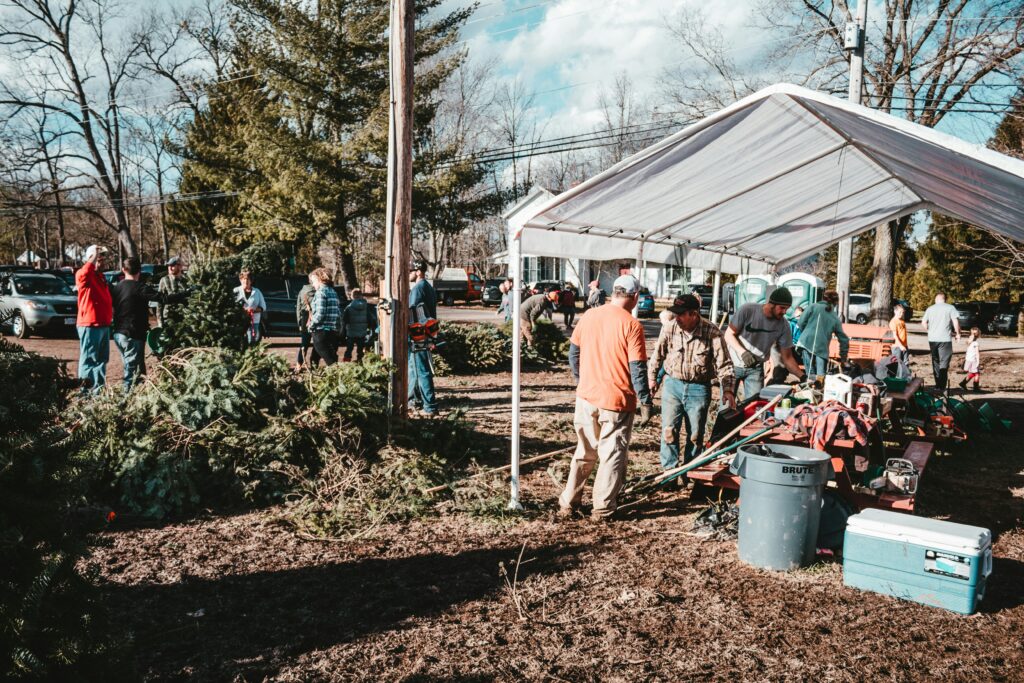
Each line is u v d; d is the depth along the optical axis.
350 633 3.85
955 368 18.27
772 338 7.92
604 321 5.69
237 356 7.05
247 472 6.03
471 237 56.84
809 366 10.98
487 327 15.91
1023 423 10.38
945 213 9.87
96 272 8.80
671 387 6.70
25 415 2.38
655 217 7.73
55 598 2.21
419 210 28.89
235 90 29.08
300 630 3.87
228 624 3.91
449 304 42.66
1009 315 30.41
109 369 14.01
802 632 3.95
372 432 6.85
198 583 4.43
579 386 5.83
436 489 6.13
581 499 6.31
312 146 27.00
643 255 8.88
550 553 5.08
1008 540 5.45
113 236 61.09
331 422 6.68
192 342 9.12
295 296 18.38
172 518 5.58
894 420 8.18
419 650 3.68
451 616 4.07
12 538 2.13
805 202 8.91
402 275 7.44
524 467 7.37
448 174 28.42
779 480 4.73
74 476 2.38
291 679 3.37
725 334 8.09
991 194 6.10
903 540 4.37
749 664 3.59
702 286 34.97
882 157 6.83
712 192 7.31
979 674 3.54
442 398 11.59
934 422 8.49
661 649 3.73
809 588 4.54
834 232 11.39
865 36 13.48
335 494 6.09
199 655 3.56
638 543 5.30
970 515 6.07
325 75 27.70
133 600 4.16
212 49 37.81
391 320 7.42
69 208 40.22
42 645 2.13
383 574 4.65
